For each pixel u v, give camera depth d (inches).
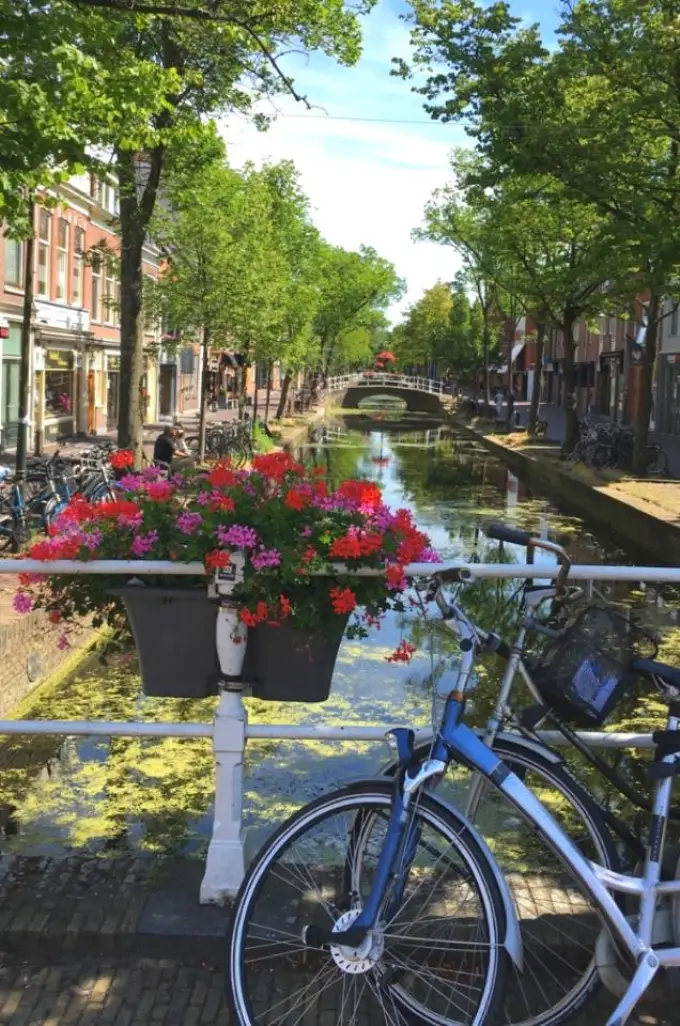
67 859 131.1
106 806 193.8
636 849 103.1
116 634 140.6
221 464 123.3
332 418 2372.0
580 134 487.2
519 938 89.9
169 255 858.8
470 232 1424.7
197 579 120.4
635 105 494.3
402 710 263.4
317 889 111.0
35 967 110.2
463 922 97.5
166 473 140.2
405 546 112.3
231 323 858.1
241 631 116.3
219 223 821.2
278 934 107.5
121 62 320.8
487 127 512.7
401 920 95.8
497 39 509.0
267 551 111.0
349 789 95.3
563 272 842.2
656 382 1407.5
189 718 259.4
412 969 97.4
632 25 491.5
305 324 1300.4
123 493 125.1
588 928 112.3
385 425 2098.9
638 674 100.5
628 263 542.0
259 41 323.0
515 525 652.1
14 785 205.6
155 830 180.5
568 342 1000.9
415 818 93.0
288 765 217.9
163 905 117.0
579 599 112.8
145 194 526.6
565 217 848.3
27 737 237.1
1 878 124.9
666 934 94.0
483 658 165.9
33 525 404.2
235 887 117.2
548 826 92.0
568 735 109.5
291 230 1274.6
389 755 225.0
